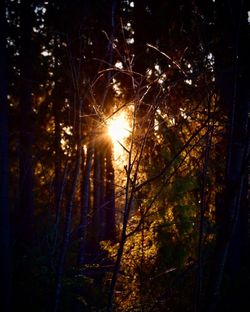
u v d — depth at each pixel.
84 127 3.97
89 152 4.29
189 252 6.25
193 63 2.70
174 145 4.79
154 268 5.82
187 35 3.11
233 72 2.00
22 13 11.65
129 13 7.26
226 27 3.31
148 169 5.15
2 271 6.95
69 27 4.64
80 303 5.13
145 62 4.30
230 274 8.91
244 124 2.07
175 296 5.07
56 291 3.37
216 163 3.80
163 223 6.09
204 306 1.96
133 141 2.78
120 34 5.10
